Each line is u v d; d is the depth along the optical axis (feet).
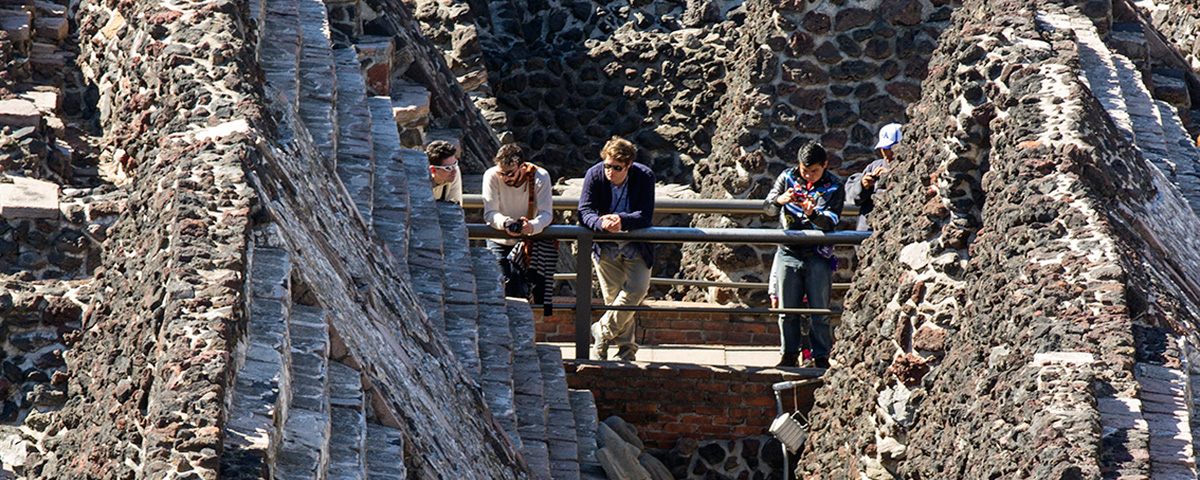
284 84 23.47
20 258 19.34
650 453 32.09
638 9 48.44
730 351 35.24
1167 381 18.07
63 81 26.32
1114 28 35.96
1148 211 24.13
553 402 26.84
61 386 17.30
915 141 27.17
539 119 48.34
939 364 24.57
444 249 27.22
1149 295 20.02
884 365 25.75
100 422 14.25
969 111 24.67
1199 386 18.97
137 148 21.11
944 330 24.45
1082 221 20.74
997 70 24.61
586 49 48.16
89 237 19.57
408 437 15.01
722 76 46.93
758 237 30.48
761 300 38.83
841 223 38.40
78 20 27.66
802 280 32.63
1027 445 17.26
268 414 12.19
